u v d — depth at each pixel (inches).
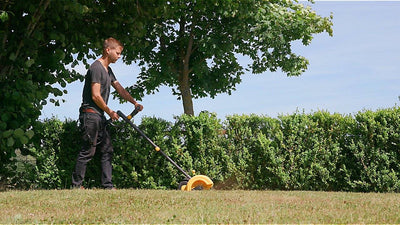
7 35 522.0
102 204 389.7
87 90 552.1
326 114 656.4
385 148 629.9
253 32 925.8
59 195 442.6
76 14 529.0
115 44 567.5
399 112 637.9
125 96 598.5
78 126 626.5
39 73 561.0
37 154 611.5
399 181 603.8
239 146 657.0
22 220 318.7
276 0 991.6
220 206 377.1
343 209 374.3
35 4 500.7
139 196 433.7
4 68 524.7
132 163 639.8
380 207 389.7
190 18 972.6
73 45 581.0
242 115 668.1
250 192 505.7
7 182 613.0
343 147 647.8
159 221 312.0
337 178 639.1
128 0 567.8
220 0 803.4
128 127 629.9
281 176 631.2
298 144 646.5
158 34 925.2
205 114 661.9
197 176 539.8
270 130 657.0
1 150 544.1
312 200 431.2
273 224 301.1
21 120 531.2
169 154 638.5
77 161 550.0
